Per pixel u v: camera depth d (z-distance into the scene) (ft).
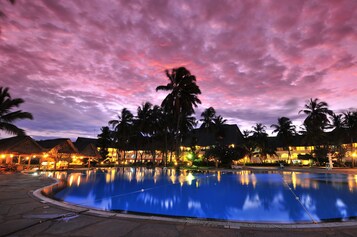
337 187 53.98
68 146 114.42
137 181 67.15
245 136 207.82
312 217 29.48
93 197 42.16
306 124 178.50
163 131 181.57
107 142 213.66
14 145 92.02
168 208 34.55
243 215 30.68
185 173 96.22
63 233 16.40
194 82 136.36
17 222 18.88
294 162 234.58
